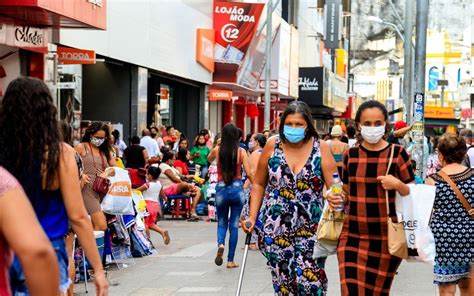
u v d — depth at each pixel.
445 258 8.02
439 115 59.88
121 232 12.66
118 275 12.04
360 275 6.96
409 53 30.12
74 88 19.77
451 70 91.75
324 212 7.17
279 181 7.41
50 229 5.14
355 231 7.07
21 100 4.90
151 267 12.88
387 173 6.96
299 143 7.43
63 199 5.18
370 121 6.89
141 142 22.89
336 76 63.12
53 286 3.56
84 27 17.86
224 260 13.68
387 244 6.96
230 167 12.52
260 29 38.00
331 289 10.60
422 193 6.89
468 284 8.21
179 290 10.75
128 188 11.47
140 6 24.84
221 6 34.44
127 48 23.77
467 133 16.25
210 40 33.41
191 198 21.47
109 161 11.11
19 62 17.66
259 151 14.80
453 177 8.02
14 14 15.69
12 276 4.45
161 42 27.22
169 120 33.47
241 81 35.84
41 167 5.00
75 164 5.21
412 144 22.09
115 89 25.00
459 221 8.01
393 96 102.00
